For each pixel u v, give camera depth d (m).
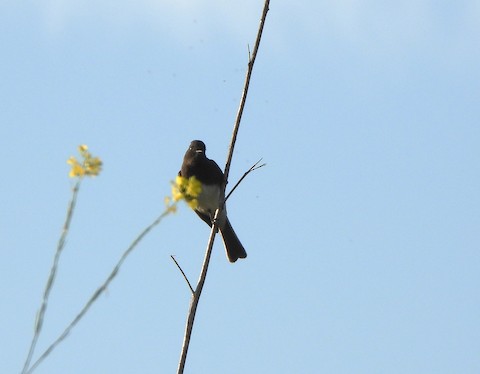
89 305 4.89
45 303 4.81
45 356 4.70
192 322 9.98
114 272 4.99
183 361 9.66
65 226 5.07
